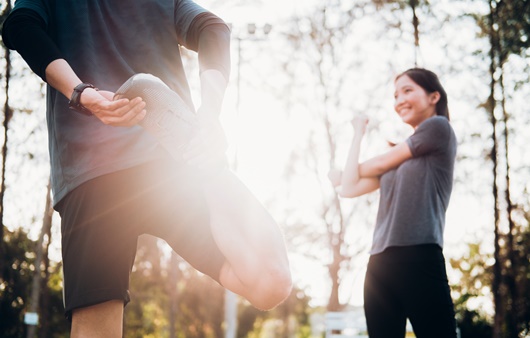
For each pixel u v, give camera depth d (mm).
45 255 19156
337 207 18719
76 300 1562
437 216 3066
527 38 16766
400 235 3010
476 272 20047
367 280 3131
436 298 2969
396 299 3059
